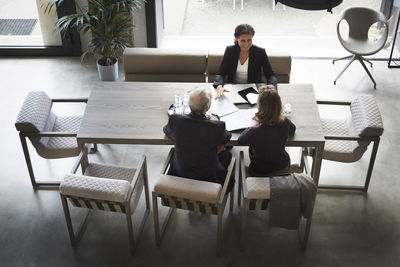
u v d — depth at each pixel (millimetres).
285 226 3225
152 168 4359
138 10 5824
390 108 5191
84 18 5324
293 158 4453
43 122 3820
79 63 6090
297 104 3846
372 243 3602
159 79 4844
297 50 6363
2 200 4000
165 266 3416
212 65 4656
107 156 4496
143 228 3711
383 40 5520
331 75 5801
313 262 3441
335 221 3781
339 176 4273
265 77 4648
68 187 3148
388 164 4398
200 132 3133
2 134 4793
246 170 3617
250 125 3523
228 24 6922
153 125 3635
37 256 3504
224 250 3523
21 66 6016
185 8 7203
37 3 5934
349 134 3986
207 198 3096
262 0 7457
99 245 3586
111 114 3760
